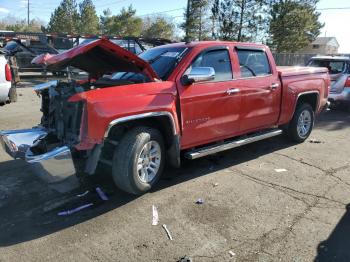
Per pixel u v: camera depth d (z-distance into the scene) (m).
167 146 4.88
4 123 8.34
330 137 7.91
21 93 13.65
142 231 3.81
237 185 5.02
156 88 4.51
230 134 5.64
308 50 78.81
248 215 4.16
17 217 4.09
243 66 5.74
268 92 6.09
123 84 4.71
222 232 3.80
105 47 4.20
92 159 4.09
